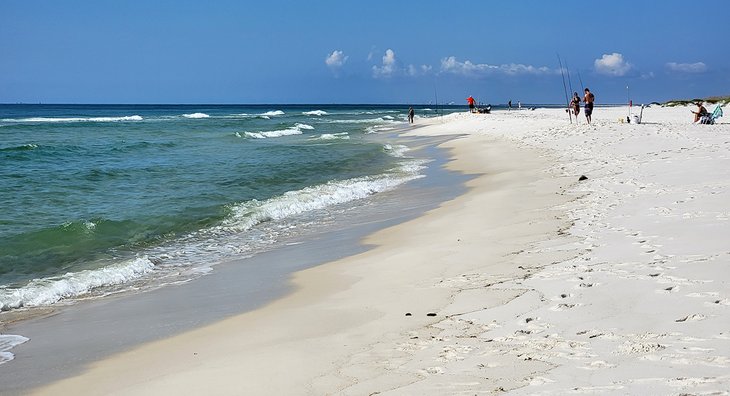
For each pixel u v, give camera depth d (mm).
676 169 14570
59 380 5566
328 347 5738
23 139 38156
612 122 31609
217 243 11625
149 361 5879
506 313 6172
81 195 16438
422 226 11711
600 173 15781
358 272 8711
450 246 9602
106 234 12133
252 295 8094
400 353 5391
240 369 5348
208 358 5781
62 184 18281
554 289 6734
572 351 4977
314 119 77562
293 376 5090
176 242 11742
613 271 7094
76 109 133625
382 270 8648
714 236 8086
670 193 11594
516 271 7715
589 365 4645
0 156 25422
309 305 7316
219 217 13773
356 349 5613
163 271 9781
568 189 13789
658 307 5766
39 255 10648
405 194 16406
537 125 34438
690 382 4125
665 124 29500
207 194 16734
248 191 17500
